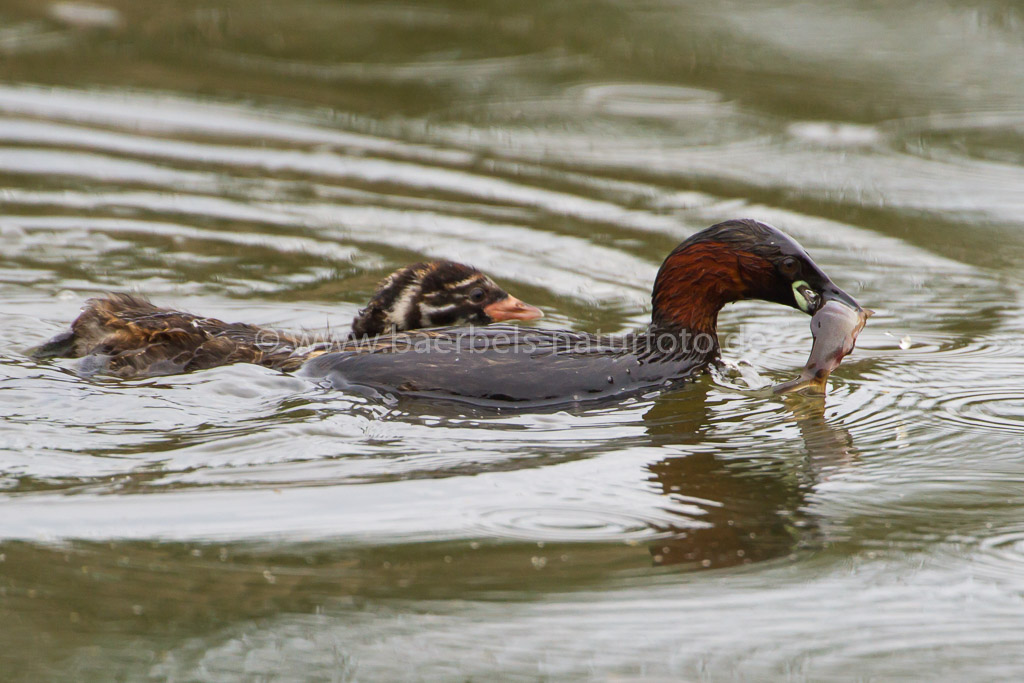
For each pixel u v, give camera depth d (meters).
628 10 29.23
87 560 8.20
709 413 11.32
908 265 16.19
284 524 8.80
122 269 15.36
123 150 19.84
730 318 14.68
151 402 11.08
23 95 22.19
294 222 17.23
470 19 28.72
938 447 10.59
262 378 11.55
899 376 12.59
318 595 7.86
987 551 8.62
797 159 20.59
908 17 28.66
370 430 10.67
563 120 22.48
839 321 11.55
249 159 19.83
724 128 22.23
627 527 8.89
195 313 14.16
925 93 23.98
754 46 26.75
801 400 11.73
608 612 7.75
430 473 9.79
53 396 11.12
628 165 20.19
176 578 7.99
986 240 17.16
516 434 10.71
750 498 9.44
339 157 20.14
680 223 17.48
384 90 23.97
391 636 7.45
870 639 7.50
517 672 7.12
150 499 9.16
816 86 24.39
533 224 17.41
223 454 10.05
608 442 10.56
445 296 13.89
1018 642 7.46
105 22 27.39
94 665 7.07
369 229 17.08
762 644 7.43
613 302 14.72
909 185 19.41
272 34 27.16
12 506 8.95
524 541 8.63
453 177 19.39
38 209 17.14
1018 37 27.16
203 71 24.50
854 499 9.47
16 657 7.11
